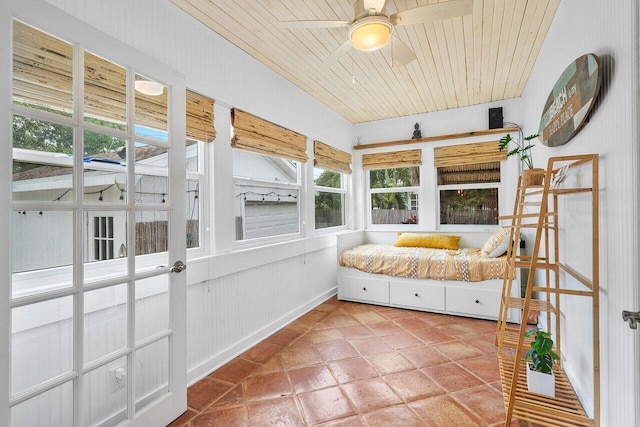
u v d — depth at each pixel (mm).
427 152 4305
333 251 4148
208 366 2201
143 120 1632
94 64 1391
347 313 3414
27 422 1190
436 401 1851
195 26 2150
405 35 2402
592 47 1534
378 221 4727
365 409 1786
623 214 1227
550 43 2334
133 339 1505
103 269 1419
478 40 2486
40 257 1215
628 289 1193
